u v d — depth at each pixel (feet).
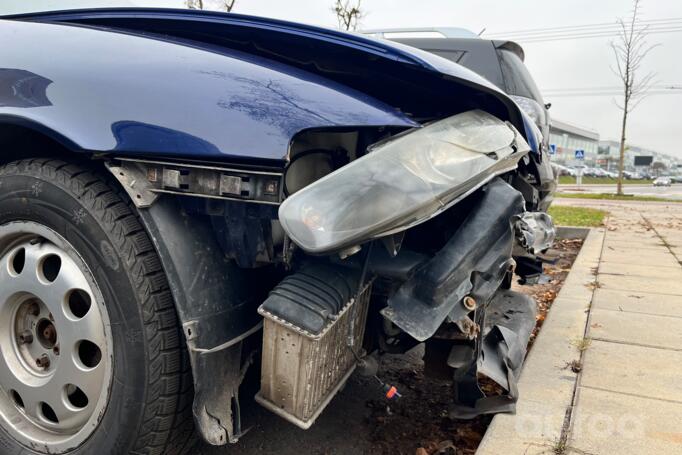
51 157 6.43
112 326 5.70
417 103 7.02
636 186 198.90
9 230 6.42
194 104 5.63
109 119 5.73
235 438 5.76
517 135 7.05
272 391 5.58
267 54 6.69
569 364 9.00
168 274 5.50
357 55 6.28
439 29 16.85
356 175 5.19
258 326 6.29
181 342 5.77
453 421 8.16
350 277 5.85
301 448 7.50
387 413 8.50
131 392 5.64
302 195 5.04
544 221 8.62
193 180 5.48
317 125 5.40
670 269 17.22
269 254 5.76
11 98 6.19
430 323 5.62
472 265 5.91
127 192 5.55
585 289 14.39
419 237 6.70
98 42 6.43
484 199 6.25
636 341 10.17
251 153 5.28
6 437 6.63
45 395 6.27
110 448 5.82
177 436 6.00
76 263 5.97
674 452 6.40
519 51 17.20
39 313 6.47
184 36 6.85
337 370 6.08
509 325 8.18
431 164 5.55
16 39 6.78
